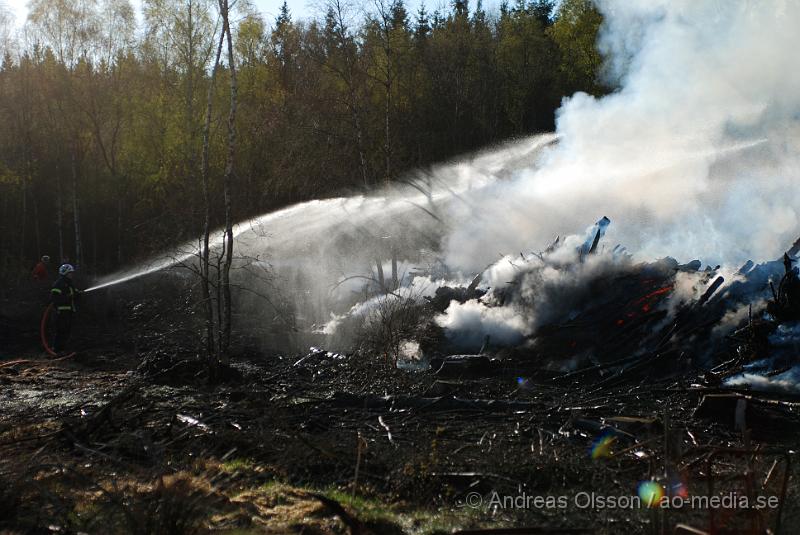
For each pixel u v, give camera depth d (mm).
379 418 8141
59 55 32875
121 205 32375
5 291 23062
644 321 12266
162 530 4816
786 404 8445
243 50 31250
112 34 33625
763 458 6492
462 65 36594
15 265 29625
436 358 12055
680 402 9328
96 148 36031
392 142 26969
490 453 6750
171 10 28344
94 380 11656
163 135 30188
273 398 9617
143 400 9461
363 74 24469
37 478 6035
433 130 34188
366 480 6184
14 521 5094
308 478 6277
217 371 11336
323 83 27688
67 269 15609
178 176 28469
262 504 5512
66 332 15531
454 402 9094
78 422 7672
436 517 5293
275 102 28984
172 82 30938
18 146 34500
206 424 7680
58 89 32719
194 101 29016
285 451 6746
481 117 35188
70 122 33469
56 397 10141
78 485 5859
